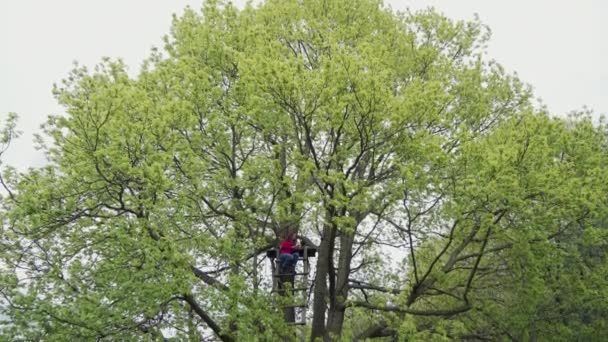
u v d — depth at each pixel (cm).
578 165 1517
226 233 1390
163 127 1252
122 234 1147
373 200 1358
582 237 1463
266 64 1235
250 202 1384
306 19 1641
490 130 1648
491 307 1524
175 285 1160
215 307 1230
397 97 1343
